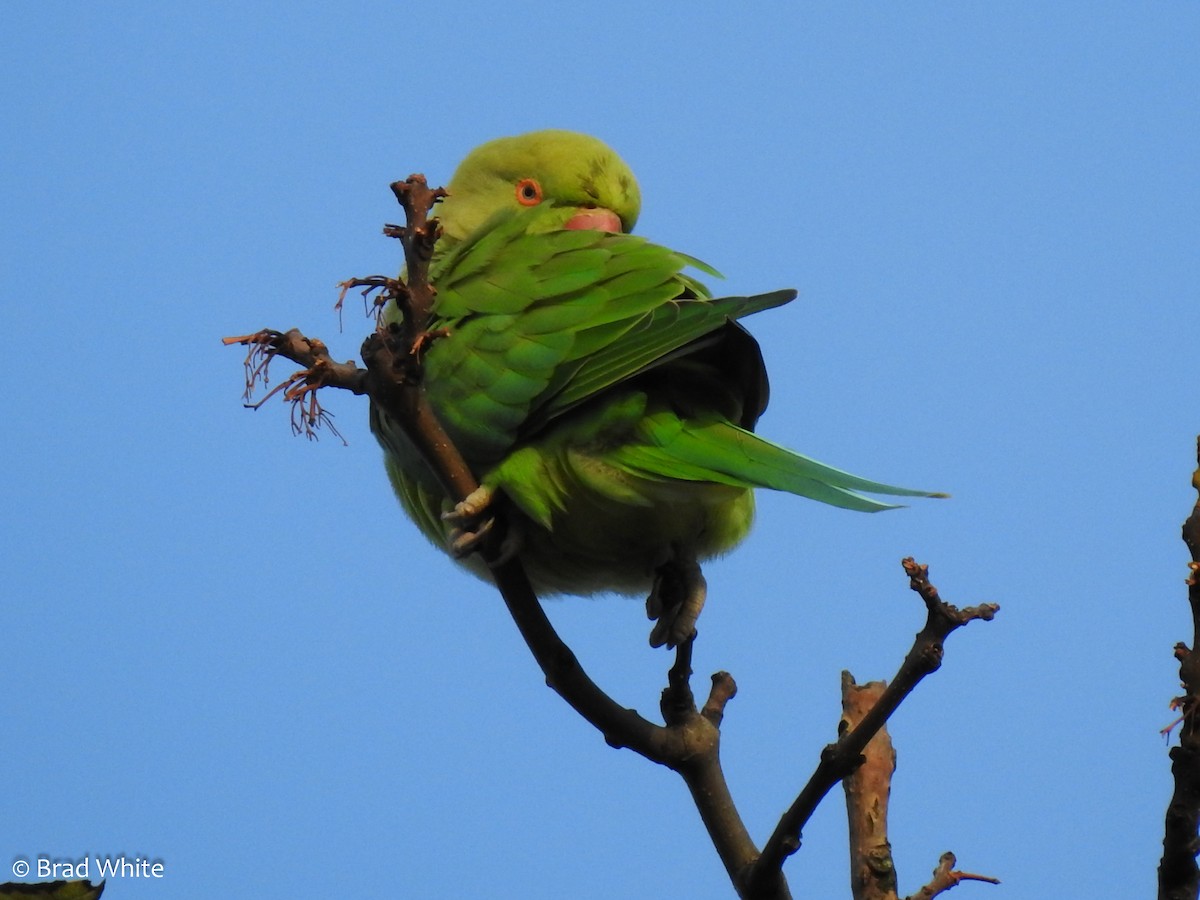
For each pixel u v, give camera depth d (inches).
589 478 354.6
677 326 349.1
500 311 365.7
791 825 290.4
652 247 374.0
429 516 405.4
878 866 318.0
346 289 287.6
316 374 291.9
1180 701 253.0
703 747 323.3
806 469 335.9
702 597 378.3
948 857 311.1
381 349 298.5
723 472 341.4
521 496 359.6
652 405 356.2
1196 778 252.5
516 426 356.8
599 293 362.0
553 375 353.4
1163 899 258.5
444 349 367.2
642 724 322.0
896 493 318.3
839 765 280.1
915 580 265.0
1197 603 253.0
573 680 321.7
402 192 286.8
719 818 320.2
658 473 346.3
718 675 338.6
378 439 390.6
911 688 271.3
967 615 265.9
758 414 374.9
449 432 362.9
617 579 404.5
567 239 382.0
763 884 297.9
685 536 379.2
